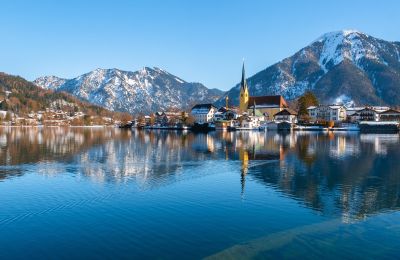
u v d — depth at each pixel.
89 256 25.25
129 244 27.27
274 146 102.38
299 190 44.12
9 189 44.28
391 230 30.27
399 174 54.47
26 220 32.47
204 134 181.62
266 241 27.86
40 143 111.81
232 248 26.53
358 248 26.72
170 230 30.09
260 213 34.75
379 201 39.12
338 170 58.38
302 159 72.06
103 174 54.72
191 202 38.50
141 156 77.12
